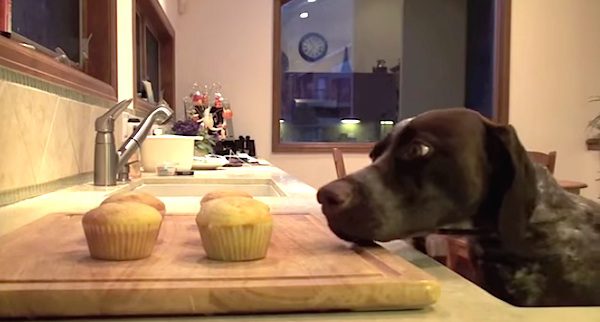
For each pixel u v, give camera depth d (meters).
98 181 1.60
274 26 4.41
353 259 0.69
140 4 2.92
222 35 4.37
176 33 4.24
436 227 0.89
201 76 4.36
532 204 0.92
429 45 5.06
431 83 5.07
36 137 1.26
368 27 4.90
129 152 1.75
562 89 4.67
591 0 4.66
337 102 4.77
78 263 0.65
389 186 0.85
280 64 4.47
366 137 4.84
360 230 0.80
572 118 4.69
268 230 0.68
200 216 0.68
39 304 0.53
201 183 2.07
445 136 0.89
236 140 4.19
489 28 4.79
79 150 1.62
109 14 2.05
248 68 4.40
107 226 0.64
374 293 0.56
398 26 4.99
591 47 4.68
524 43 4.62
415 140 0.88
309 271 0.62
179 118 4.32
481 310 0.58
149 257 0.69
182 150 2.21
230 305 0.55
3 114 1.07
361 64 4.89
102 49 2.05
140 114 2.72
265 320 0.54
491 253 0.96
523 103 4.64
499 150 0.92
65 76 1.46
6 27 1.12
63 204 1.19
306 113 4.69
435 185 0.87
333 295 0.56
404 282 0.57
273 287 0.55
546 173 0.97
